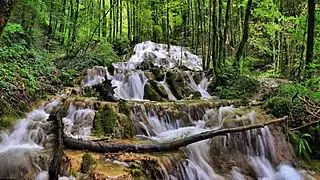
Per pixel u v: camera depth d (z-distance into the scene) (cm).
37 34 1380
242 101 943
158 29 2094
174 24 2152
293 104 822
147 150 578
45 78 998
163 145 592
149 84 1099
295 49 1423
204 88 1245
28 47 1205
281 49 1535
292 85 907
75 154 535
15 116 714
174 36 2266
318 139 752
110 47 1720
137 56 1823
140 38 2234
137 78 1185
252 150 699
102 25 2041
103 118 714
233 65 1220
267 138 718
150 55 1795
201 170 601
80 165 498
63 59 1342
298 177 651
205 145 657
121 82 1162
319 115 791
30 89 833
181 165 574
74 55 1373
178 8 1847
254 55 1767
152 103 830
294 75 1278
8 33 1048
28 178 509
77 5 1575
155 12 1988
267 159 702
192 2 1850
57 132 614
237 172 636
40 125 684
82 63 1293
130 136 704
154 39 2297
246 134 703
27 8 1187
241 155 678
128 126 715
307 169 685
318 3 1032
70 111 764
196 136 609
